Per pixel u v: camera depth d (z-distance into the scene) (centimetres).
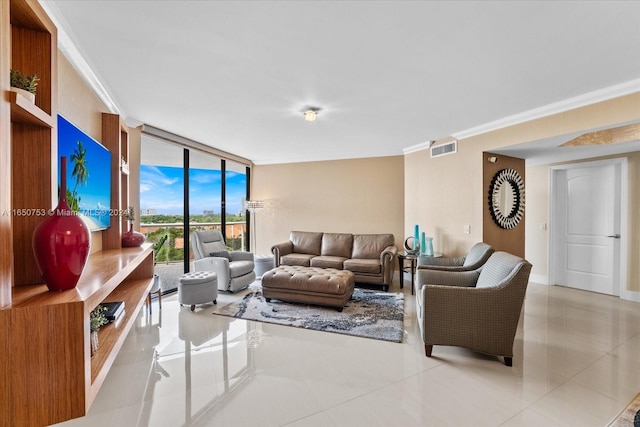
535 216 504
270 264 540
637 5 163
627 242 401
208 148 505
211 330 299
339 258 509
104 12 169
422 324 254
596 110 287
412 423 167
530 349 258
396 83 263
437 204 465
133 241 297
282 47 206
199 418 171
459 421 169
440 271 312
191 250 487
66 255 134
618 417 172
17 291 136
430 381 209
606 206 432
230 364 233
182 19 176
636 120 265
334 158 600
